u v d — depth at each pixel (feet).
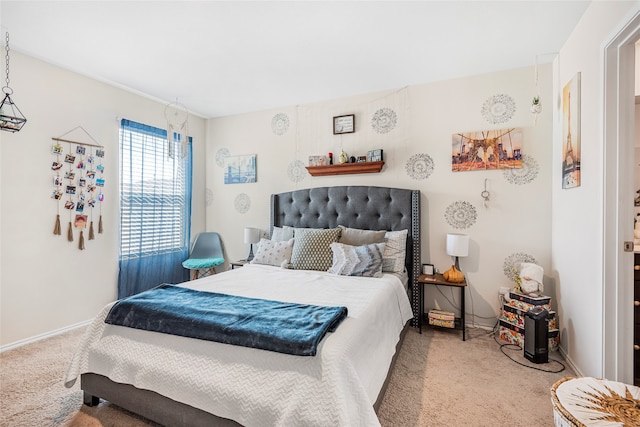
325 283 7.73
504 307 8.79
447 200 10.07
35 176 8.55
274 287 7.37
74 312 9.46
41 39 7.67
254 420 4.13
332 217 11.32
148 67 9.21
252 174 13.26
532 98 9.12
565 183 7.63
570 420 3.59
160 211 12.14
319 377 4.01
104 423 5.24
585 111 6.48
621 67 5.47
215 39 7.69
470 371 6.97
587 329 6.35
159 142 12.13
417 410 5.57
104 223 10.26
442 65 9.14
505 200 9.40
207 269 13.73
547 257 8.93
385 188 10.56
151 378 4.91
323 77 9.93
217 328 4.71
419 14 6.70
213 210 14.20
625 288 5.52
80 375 5.70
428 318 9.74
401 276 9.05
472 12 6.62
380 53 8.41
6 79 7.99
